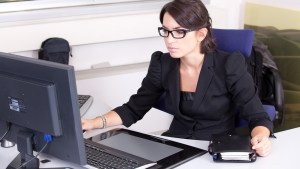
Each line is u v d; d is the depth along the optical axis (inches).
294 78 117.8
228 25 135.0
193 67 75.7
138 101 82.1
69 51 111.3
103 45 120.6
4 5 110.6
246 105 72.7
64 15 116.3
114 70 122.7
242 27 135.5
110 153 63.1
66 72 49.2
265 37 126.5
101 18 115.5
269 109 90.9
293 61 117.0
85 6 119.9
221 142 63.6
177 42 69.4
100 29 115.6
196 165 60.5
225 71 74.0
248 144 62.6
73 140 52.7
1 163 61.8
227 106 77.2
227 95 76.2
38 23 109.4
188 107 77.2
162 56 81.1
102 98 121.4
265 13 125.3
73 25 112.3
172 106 78.7
